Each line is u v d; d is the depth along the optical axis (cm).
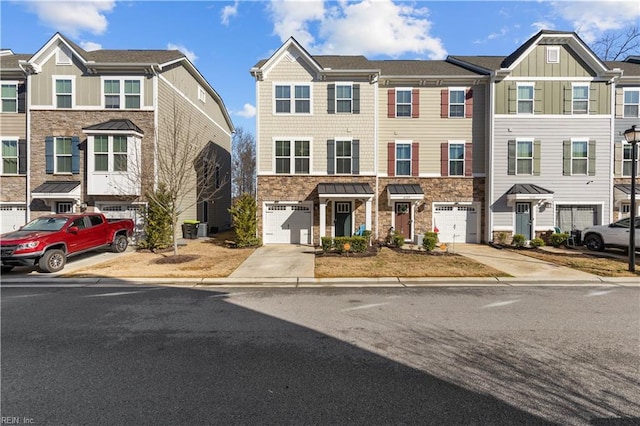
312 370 388
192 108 2067
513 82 1631
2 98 1658
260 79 1633
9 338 485
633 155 957
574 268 1022
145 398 330
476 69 1712
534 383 358
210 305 658
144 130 1620
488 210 1658
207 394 337
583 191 1630
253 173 4272
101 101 1617
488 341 471
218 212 2591
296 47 1611
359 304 663
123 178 1549
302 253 1338
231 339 482
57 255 992
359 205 1628
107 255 1301
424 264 1090
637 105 1680
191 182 1955
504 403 321
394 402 323
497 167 1641
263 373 380
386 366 397
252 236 1561
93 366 398
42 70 1620
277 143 1641
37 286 830
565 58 1625
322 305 657
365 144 1644
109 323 552
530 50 1623
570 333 502
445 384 356
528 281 880
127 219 1462
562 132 1630
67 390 344
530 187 1611
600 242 1361
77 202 1609
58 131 1619
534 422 293
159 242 1458
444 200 1703
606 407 315
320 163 1645
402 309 628
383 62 1931
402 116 1706
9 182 1650
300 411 309
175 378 369
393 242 1526
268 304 664
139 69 1616
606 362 406
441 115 1698
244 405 318
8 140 1653
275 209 1658
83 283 866
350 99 1639
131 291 778
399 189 1666
